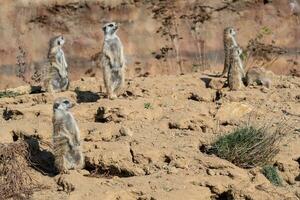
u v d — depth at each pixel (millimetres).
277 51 23172
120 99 16234
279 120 15266
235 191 11930
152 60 22484
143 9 22750
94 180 12359
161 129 14359
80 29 22453
